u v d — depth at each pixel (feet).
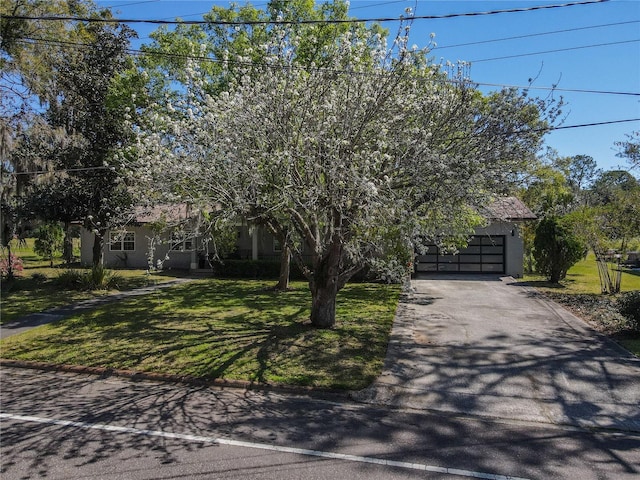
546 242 57.41
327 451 16.14
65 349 29.32
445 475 14.49
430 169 24.71
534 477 14.39
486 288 53.98
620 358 26.20
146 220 64.80
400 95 27.55
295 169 26.04
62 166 53.31
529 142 27.76
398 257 32.30
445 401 20.89
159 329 34.01
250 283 61.62
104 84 54.03
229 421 18.88
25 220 55.26
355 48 28.84
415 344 29.32
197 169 25.41
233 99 27.07
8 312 41.01
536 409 19.98
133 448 16.33
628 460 15.61
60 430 17.95
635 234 46.44
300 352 27.53
